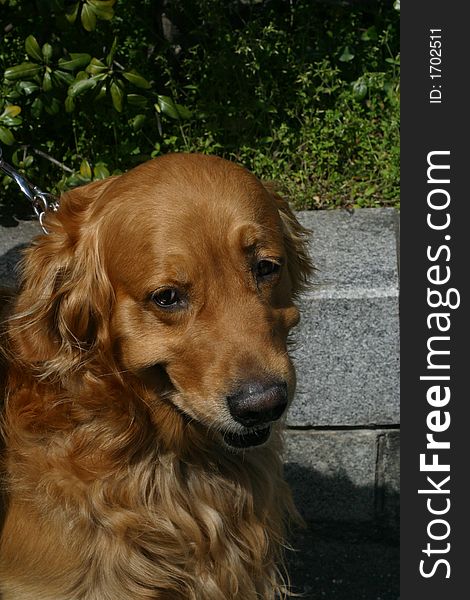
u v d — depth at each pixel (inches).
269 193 36.7
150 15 59.9
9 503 35.1
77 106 56.6
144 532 35.6
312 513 50.4
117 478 35.4
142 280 32.4
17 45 57.3
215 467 36.9
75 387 34.8
